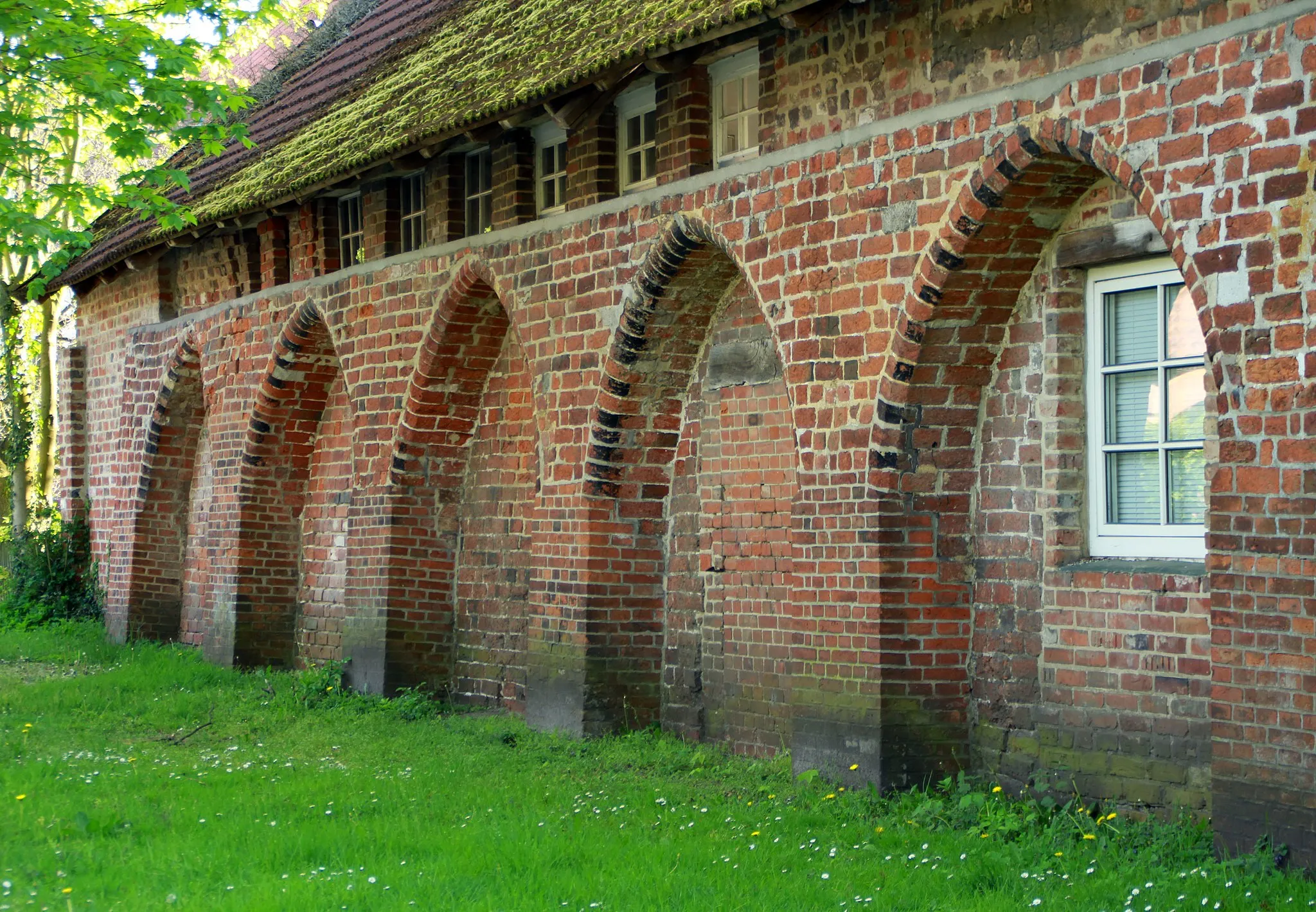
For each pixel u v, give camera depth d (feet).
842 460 31.91
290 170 50.49
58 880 24.31
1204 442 27.17
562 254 40.50
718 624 38.32
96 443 70.74
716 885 23.56
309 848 26.37
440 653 47.85
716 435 38.47
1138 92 25.91
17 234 43.14
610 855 25.79
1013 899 22.72
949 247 29.40
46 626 69.41
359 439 49.19
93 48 41.24
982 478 31.24
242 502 56.03
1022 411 30.35
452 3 56.24
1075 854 25.48
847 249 31.76
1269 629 23.68
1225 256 24.47
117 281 68.18
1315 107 23.21
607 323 38.81
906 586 31.07
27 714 43.96
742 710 37.35
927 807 29.14
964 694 31.30
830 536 32.19
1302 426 23.30
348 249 51.37
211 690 49.21
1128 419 29.09
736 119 35.96
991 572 30.96
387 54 56.29
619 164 39.70
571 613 40.04
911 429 31.01
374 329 48.37
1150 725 27.48
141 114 43.86
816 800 30.73
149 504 64.75
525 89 37.96
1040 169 28.22
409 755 38.14
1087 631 28.78
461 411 47.19
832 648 32.07
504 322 45.80
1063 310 29.68
